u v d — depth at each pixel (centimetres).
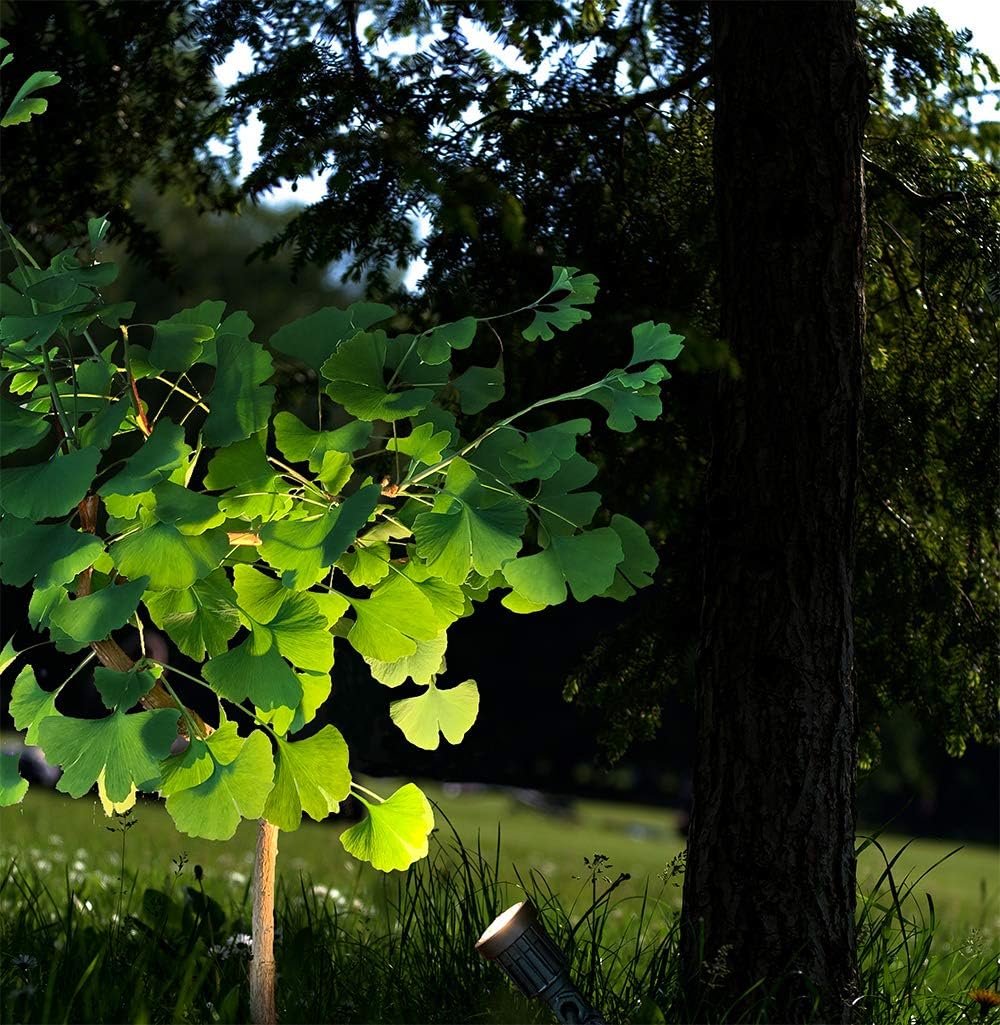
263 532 210
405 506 239
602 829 1991
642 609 402
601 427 388
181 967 287
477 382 259
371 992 291
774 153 319
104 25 366
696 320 387
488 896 327
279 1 375
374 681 459
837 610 308
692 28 401
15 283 230
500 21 369
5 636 425
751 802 301
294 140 341
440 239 378
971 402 406
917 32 409
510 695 1469
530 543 384
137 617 205
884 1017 297
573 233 387
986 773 2408
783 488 309
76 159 384
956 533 417
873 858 1154
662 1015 269
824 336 313
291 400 386
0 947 301
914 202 405
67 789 193
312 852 728
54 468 191
